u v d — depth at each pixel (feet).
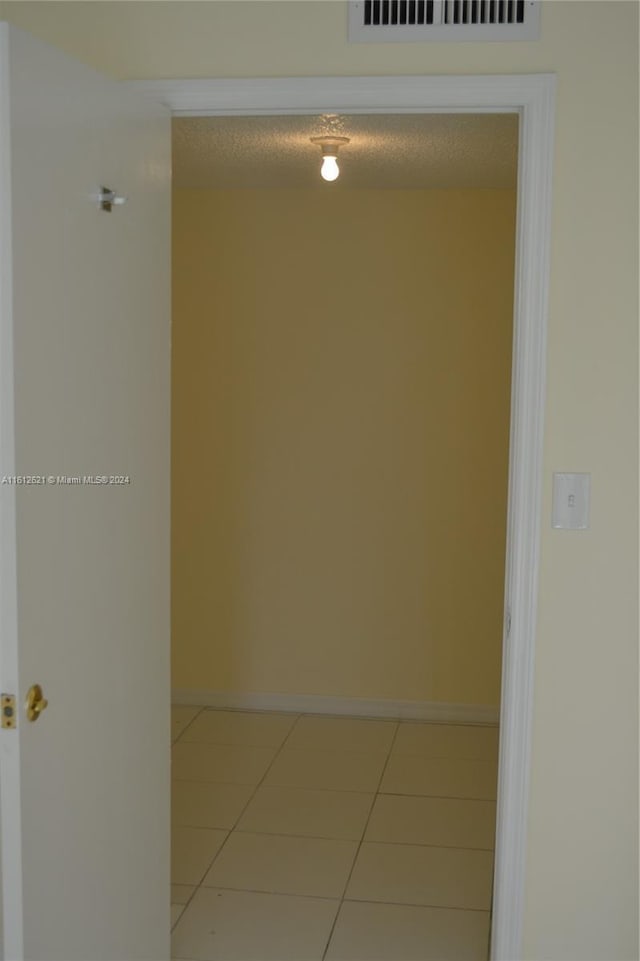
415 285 14.40
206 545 15.24
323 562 14.99
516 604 7.63
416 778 12.85
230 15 7.49
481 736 14.38
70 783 6.50
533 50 7.26
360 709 15.14
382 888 10.09
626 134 7.24
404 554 14.80
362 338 14.57
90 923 6.86
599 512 7.53
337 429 14.75
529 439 7.48
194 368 14.96
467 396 14.46
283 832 11.28
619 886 7.83
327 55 7.43
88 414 6.60
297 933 9.27
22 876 5.92
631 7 7.17
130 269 7.18
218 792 12.35
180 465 15.15
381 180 13.55
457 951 9.00
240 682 15.40
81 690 6.63
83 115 6.36
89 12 7.58
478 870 10.48
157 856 8.12
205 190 14.66
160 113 7.56
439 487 14.64
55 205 6.05
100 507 6.83
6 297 5.57
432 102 7.36
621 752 7.72
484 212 14.20
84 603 6.64
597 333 7.39
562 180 7.30
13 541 5.71
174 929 9.32
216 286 14.80
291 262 14.61
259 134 10.68
